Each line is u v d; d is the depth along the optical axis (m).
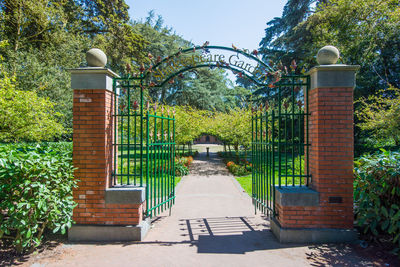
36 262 3.13
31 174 3.24
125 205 3.85
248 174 11.06
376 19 12.25
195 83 25.06
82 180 3.84
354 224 3.99
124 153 19.67
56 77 12.03
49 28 12.95
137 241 3.80
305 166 4.37
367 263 3.08
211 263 3.12
